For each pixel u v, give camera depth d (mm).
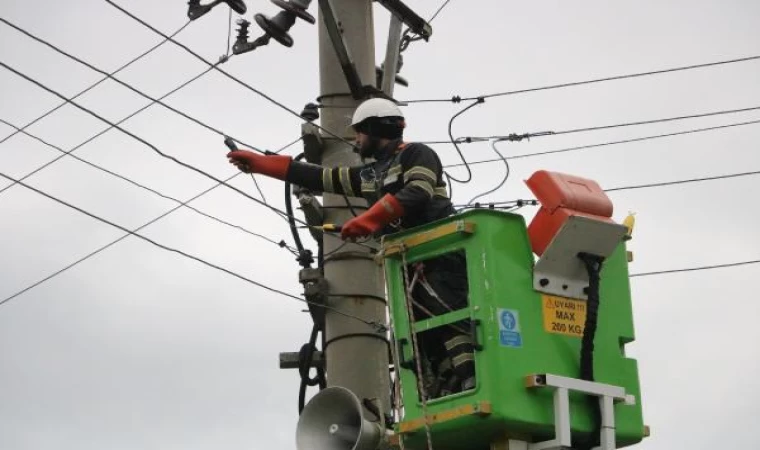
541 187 9562
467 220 9305
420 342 9555
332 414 10750
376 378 12188
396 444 9477
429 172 9641
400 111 10242
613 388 9414
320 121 12930
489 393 9023
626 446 9719
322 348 12523
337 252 12445
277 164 10680
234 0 12297
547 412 9156
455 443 9352
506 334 9148
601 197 9625
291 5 12633
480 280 9219
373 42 13273
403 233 9531
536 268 9352
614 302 9758
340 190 10523
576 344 9438
